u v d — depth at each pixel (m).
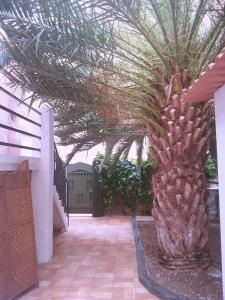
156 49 4.05
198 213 4.43
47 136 5.27
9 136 5.69
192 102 4.15
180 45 4.16
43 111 5.30
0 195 3.57
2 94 5.29
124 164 9.59
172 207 4.41
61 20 3.44
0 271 3.47
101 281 4.28
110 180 9.60
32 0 3.29
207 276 4.24
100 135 6.13
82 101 4.28
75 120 5.75
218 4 3.66
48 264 5.04
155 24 3.97
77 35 3.58
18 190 3.91
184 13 4.05
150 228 7.59
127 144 7.05
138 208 9.67
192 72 4.23
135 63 4.22
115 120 5.42
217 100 3.13
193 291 3.79
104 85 4.26
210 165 7.81
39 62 3.66
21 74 3.89
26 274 3.91
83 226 8.10
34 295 3.85
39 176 5.22
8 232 3.63
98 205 9.55
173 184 4.38
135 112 4.70
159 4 3.87
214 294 3.70
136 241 6.17
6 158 4.00
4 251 3.55
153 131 4.57
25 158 4.56
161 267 4.62
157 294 3.75
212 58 4.05
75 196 9.92
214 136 4.84
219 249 5.59
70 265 4.98
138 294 3.84
